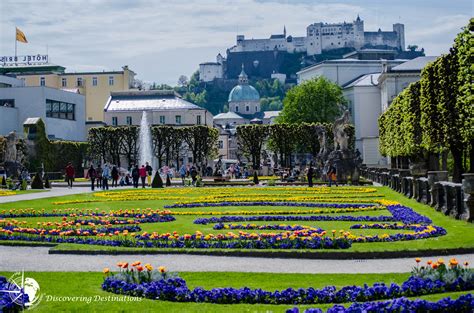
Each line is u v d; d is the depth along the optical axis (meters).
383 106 152.12
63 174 105.25
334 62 185.50
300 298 15.06
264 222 33.44
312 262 21.39
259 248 23.23
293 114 153.75
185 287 15.84
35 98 121.62
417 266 19.73
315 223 32.62
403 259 21.88
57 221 34.91
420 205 41.91
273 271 19.72
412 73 141.12
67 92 131.75
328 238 23.55
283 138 110.50
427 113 52.09
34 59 170.25
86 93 170.25
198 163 111.75
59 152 105.44
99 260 22.14
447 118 47.47
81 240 25.70
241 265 20.83
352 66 186.12
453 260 16.53
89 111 170.62
